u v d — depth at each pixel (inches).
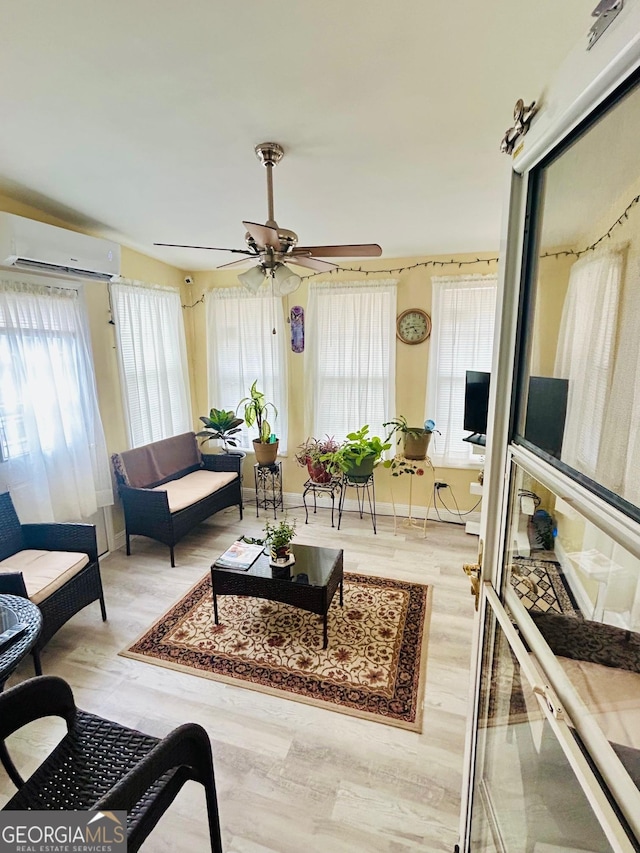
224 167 77.1
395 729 70.4
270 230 68.0
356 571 121.2
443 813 57.6
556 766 28.5
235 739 68.8
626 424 22.7
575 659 27.3
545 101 29.5
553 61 49.4
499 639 39.9
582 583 27.0
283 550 94.3
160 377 152.1
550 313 32.0
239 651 88.7
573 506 27.8
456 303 143.0
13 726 41.1
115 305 130.6
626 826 21.1
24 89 54.2
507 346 37.2
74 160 74.4
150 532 127.3
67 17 42.5
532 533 34.4
